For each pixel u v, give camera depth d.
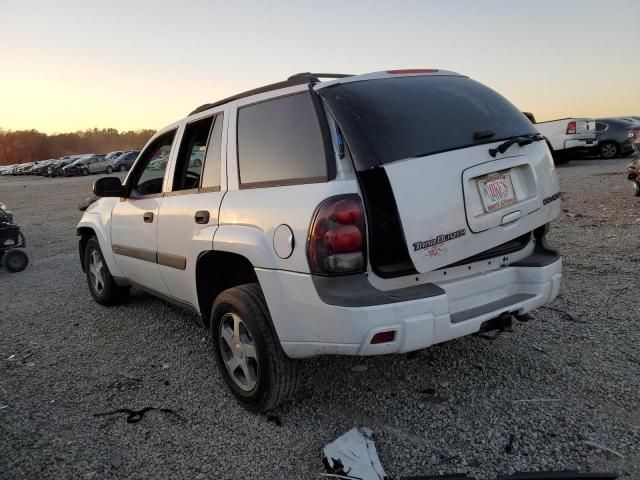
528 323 4.33
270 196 2.98
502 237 2.92
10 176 54.78
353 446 2.77
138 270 4.69
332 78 3.21
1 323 5.38
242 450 2.87
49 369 4.10
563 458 2.62
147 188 4.70
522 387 3.34
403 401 3.26
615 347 3.79
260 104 3.29
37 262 8.78
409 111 2.88
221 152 3.53
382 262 2.64
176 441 2.99
